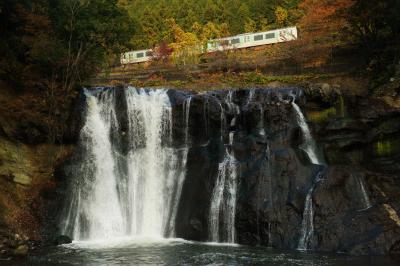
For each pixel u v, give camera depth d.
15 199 25.44
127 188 30.12
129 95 31.77
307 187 25.20
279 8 78.00
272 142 28.52
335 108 31.47
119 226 28.86
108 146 30.80
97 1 37.16
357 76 36.22
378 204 24.42
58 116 30.05
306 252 22.19
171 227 27.77
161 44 65.88
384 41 36.19
